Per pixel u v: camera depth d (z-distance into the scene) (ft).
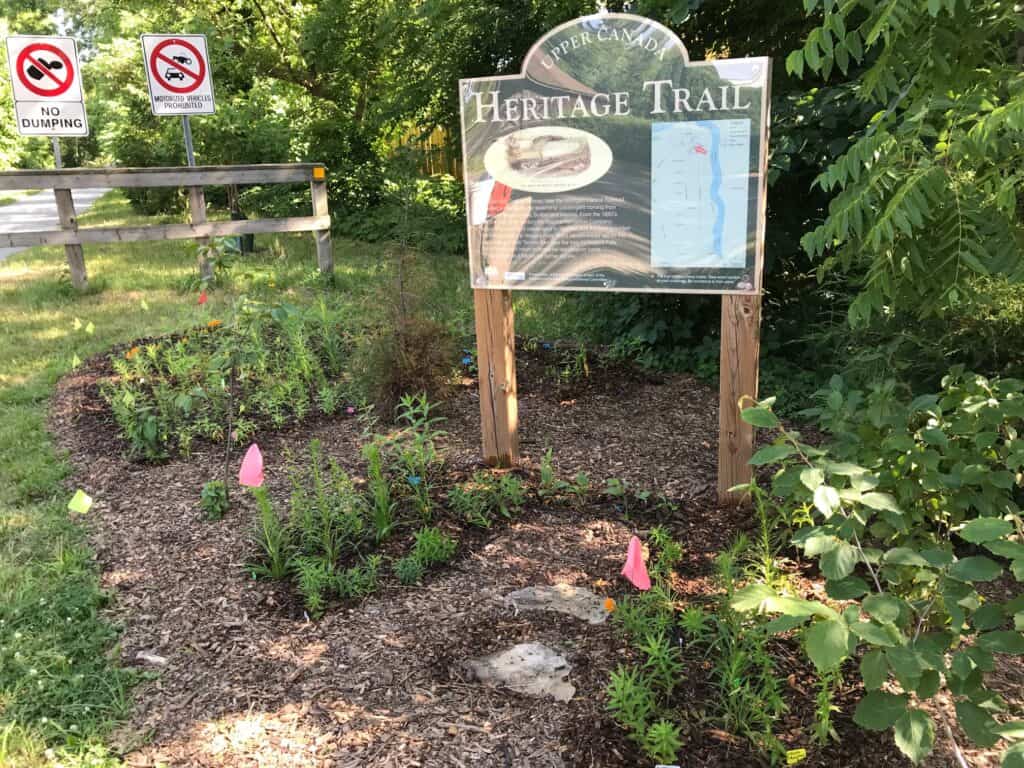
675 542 11.25
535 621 9.65
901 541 8.71
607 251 12.07
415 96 37.86
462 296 25.30
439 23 34.63
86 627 9.76
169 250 36.45
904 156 8.74
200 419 15.76
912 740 6.03
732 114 10.93
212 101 28.12
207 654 9.27
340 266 31.42
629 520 12.01
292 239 39.45
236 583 10.67
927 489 8.50
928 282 9.09
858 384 13.67
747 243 11.32
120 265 32.35
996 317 12.53
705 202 11.36
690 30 20.31
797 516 10.44
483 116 12.12
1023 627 6.33
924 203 7.79
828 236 9.10
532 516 12.19
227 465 12.89
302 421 16.28
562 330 22.45
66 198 26.27
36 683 8.57
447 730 7.99
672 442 15.05
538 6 31.68
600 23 11.19
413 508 12.29
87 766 7.57
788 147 17.01
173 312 24.34
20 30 102.42
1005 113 7.13
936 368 12.78
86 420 16.48
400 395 16.03
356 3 41.55
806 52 8.87
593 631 9.42
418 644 9.32
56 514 12.58
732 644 8.45
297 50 44.19
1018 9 8.42
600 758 7.55
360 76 44.78
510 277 12.66
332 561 10.93
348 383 17.79
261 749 7.81
